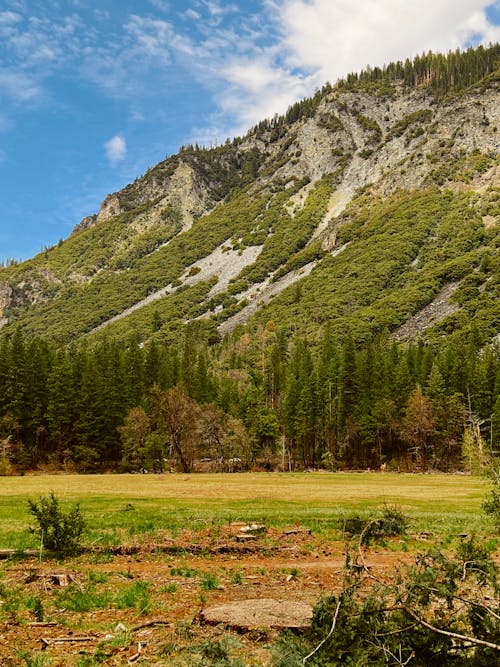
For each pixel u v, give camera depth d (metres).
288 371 141.25
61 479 66.81
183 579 14.75
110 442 98.31
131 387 107.62
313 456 111.25
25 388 97.50
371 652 7.48
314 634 8.53
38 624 10.58
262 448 110.12
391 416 103.75
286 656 7.91
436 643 7.64
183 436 95.19
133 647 9.20
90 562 17.11
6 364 97.69
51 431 99.38
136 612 11.49
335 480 66.00
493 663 7.39
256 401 117.25
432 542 20.89
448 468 100.69
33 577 14.64
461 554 9.14
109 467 99.56
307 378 115.56
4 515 27.88
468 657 7.68
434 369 104.81
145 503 34.28
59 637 9.78
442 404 100.81
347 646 7.77
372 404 106.06
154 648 9.10
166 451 101.88
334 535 22.41
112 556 17.97
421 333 180.75
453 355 114.81
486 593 10.90
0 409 95.75
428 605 8.22
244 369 179.50
